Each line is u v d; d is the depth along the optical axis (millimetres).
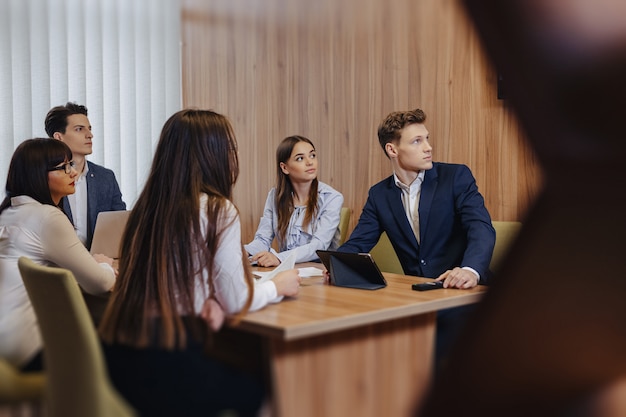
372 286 1974
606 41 168
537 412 203
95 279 2088
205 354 1523
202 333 1515
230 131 1653
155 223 1558
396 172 2506
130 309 1527
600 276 192
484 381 212
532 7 175
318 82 4176
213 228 1535
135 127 4586
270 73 4445
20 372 1896
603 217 191
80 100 4387
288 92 4348
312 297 1803
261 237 3223
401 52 3691
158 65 4707
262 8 4438
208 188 1600
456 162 3439
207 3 4691
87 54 4438
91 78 4441
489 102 3281
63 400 1523
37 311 1567
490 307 216
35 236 2039
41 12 4270
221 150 1621
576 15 170
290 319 1492
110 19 4500
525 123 189
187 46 4793
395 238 2518
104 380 1487
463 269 2035
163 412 1480
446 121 3480
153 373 1488
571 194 194
